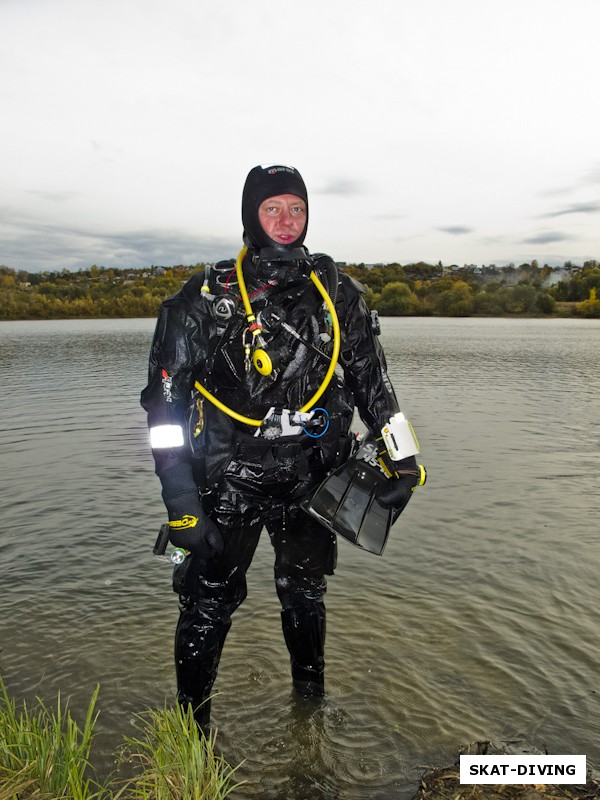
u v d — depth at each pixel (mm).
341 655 3100
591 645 3158
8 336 39219
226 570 2471
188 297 2367
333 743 2547
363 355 2551
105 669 3006
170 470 2344
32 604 3596
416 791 2293
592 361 20172
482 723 2635
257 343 2293
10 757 2105
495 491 5598
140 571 4027
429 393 12367
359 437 2709
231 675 2992
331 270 2424
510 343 30703
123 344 30125
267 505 2484
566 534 4555
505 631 3289
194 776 2076
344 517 2439
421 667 3004
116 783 2295
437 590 3727
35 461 6801
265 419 2393
